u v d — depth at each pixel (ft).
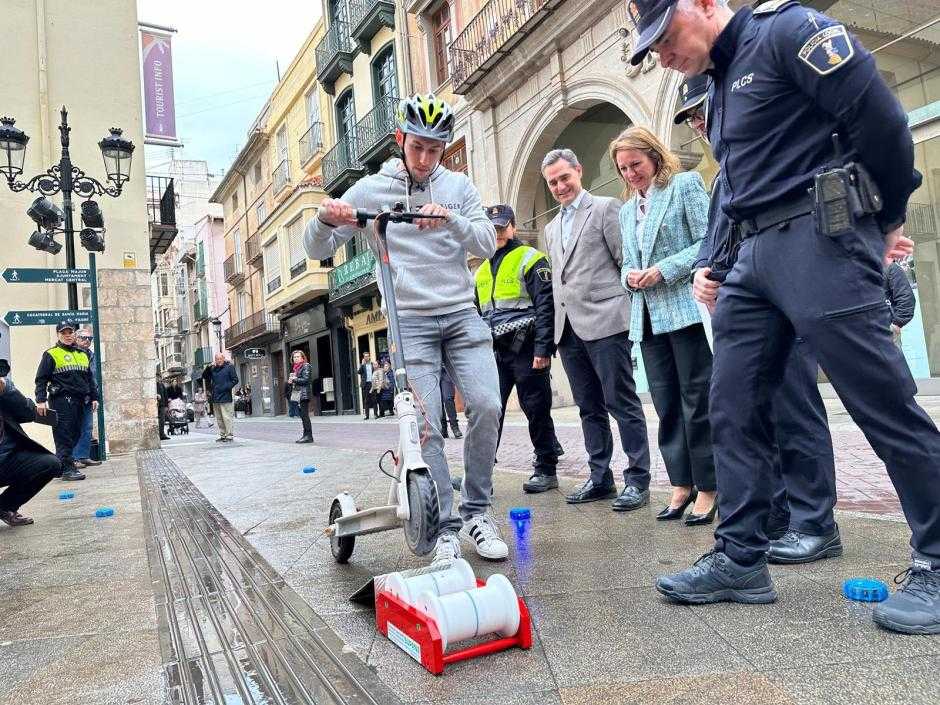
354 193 9.18
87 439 28.02
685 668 5.19
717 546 6.88
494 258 14.44
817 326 5.93
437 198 9.23
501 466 19.80
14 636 7.17
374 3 64.64
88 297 35.29
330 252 8.98
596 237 12.03
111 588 8.87
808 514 8.03
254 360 117.60
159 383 58.23
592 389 12.75
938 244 27.32
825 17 5.61
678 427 10.79
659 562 8.29
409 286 8.95
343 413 81.25
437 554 8.27
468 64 48.52
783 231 6.17
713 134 6.87
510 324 13.89
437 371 9.16
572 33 39.09
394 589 6.35
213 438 49.75
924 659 5.01
